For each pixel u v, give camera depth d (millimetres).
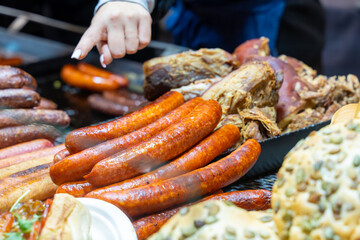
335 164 796
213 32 3047
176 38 3328
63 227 942
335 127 856
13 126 1765
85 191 1251
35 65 3088
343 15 5410
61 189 1240
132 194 1143
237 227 825
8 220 1016
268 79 1678
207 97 1642
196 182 1212
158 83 1899
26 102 1853
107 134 1323
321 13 3338
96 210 1091
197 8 3021
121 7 1620
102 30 1617
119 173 1225
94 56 3369
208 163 1435
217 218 836
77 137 1290
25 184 1304
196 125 1319
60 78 3027
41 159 1508
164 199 1167
